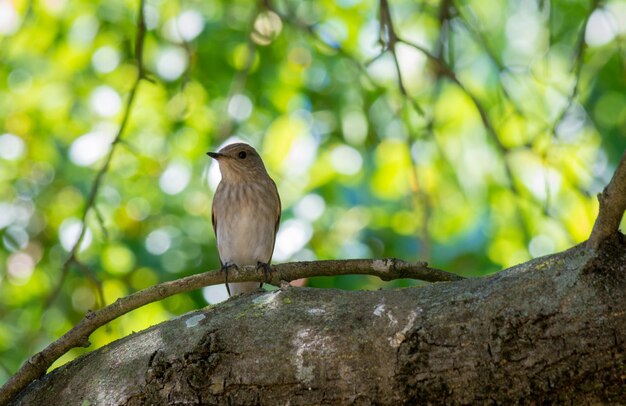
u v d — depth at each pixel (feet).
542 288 14.96
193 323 16.43
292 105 44.60
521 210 35.12
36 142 44.65
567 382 14.38
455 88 43.11
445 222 40.83
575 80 30.30
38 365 17.79
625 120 41.11
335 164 43.80
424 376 14.89
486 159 42.14
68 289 40.22
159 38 42.88
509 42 45.44
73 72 45.19
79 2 44.04
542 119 37.78
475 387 14.67
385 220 40.78
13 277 41.75
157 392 15.81
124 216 41.96
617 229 14.93
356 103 44.34
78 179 43.37
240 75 34.37
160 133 44.47
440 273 20.21
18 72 45.37
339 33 44.78
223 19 44.34
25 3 40.70
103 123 44.68
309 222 41.42
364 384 15.08
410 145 33.96
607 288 14.61
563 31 43.04
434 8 40.45
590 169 35.63
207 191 36.94
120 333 37.29
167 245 40.98
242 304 16.66
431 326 15.11
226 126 34.83
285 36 43.29
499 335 14.74
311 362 15.35
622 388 14.25
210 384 15.60
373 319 15.56
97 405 16.19
